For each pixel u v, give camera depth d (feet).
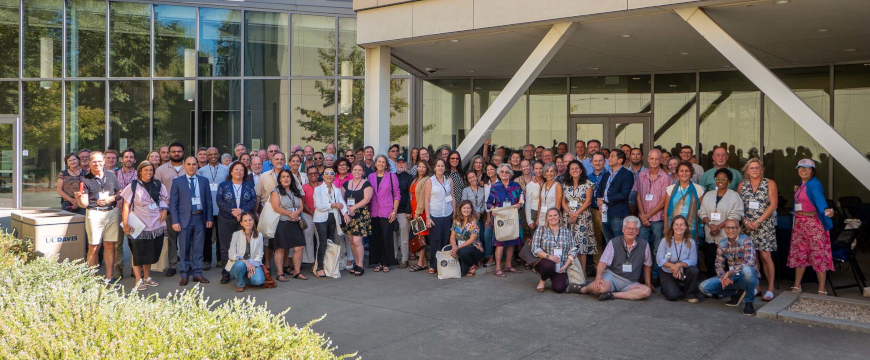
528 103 47.16
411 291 25.26
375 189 30.07
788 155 39.63
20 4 55.57
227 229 27.78
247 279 25.86
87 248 28.76
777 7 24.45
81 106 55.06
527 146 35.22
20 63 55.83
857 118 37.32
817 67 38.55
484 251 30.09
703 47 33.30
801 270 23.84
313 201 28.86
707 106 42.22
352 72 51.80
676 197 25.16
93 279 19.08
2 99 56.34
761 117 40.47
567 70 42.73
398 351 17.39
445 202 29.17
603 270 24.18
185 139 53.52
